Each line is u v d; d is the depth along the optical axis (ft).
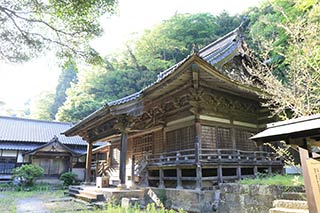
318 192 7.79
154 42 112.37
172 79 28.09
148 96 32.71
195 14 111.75
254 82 35.14
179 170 32.48
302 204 16.01
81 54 23.22
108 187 37.76
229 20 101.81
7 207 29.50
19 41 19.90
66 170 78.79
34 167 63.62
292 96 19.27
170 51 115.44
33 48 20.57
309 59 20.07
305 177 8.29
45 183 71.67
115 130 39.63
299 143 8.80
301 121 8.75
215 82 31.22
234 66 42.37
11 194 48.32
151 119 43.06
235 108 38.75
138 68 125.08
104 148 67.97
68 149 77.56
